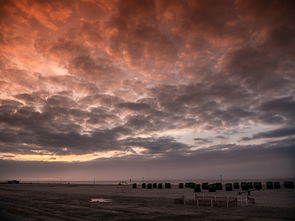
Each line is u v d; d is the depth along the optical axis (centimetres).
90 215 2433
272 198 4116
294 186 8219
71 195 5703
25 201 4078
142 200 4097
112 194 6103
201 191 7194
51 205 3388
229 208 2805
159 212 2578
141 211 2680
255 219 2050
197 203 3203
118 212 2620
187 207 2997
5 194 6100
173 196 5156
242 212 2462
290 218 2084
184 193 6275
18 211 2766
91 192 7288
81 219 2208
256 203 3306
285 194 5122
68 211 2733
